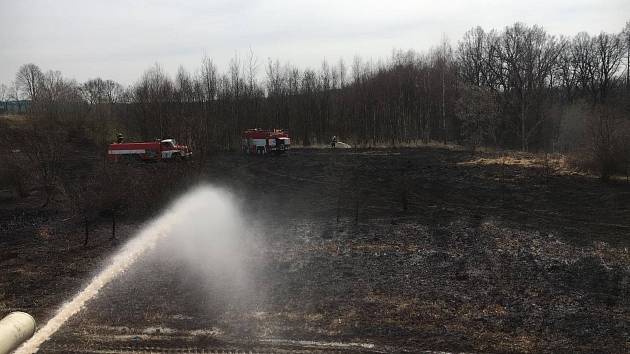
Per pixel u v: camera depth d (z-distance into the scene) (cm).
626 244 1733
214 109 4697
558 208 2153
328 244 1848
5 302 1395
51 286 1515
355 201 2445
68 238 2056
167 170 2656
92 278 1581
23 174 2762
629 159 2422
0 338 747
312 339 1154
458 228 1980
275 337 1165
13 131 3491
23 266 1708
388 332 1180
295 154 3925
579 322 1212
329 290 1438
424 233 1939
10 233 2147
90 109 4438
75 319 1273
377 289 1433
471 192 2475
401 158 3444
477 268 1570
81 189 2594
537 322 1217
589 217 2027
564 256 1642
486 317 1248
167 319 1270
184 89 4597
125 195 2434
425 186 2642
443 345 1117
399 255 1706
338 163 3369
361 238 1916
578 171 2608
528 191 2402
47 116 4078
